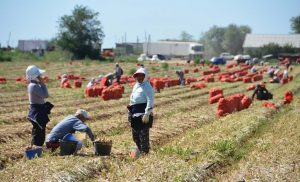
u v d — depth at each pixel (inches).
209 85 3329.2
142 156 994.1
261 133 1382.9
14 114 1718.8
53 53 6919.3
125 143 1168.8
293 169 967.0
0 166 999.6
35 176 829.8
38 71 1014.4
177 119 1656.0
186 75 4411.9
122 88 2628.0
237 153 1099.9
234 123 1476.4
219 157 1032.2
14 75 4077.3
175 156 996.6
